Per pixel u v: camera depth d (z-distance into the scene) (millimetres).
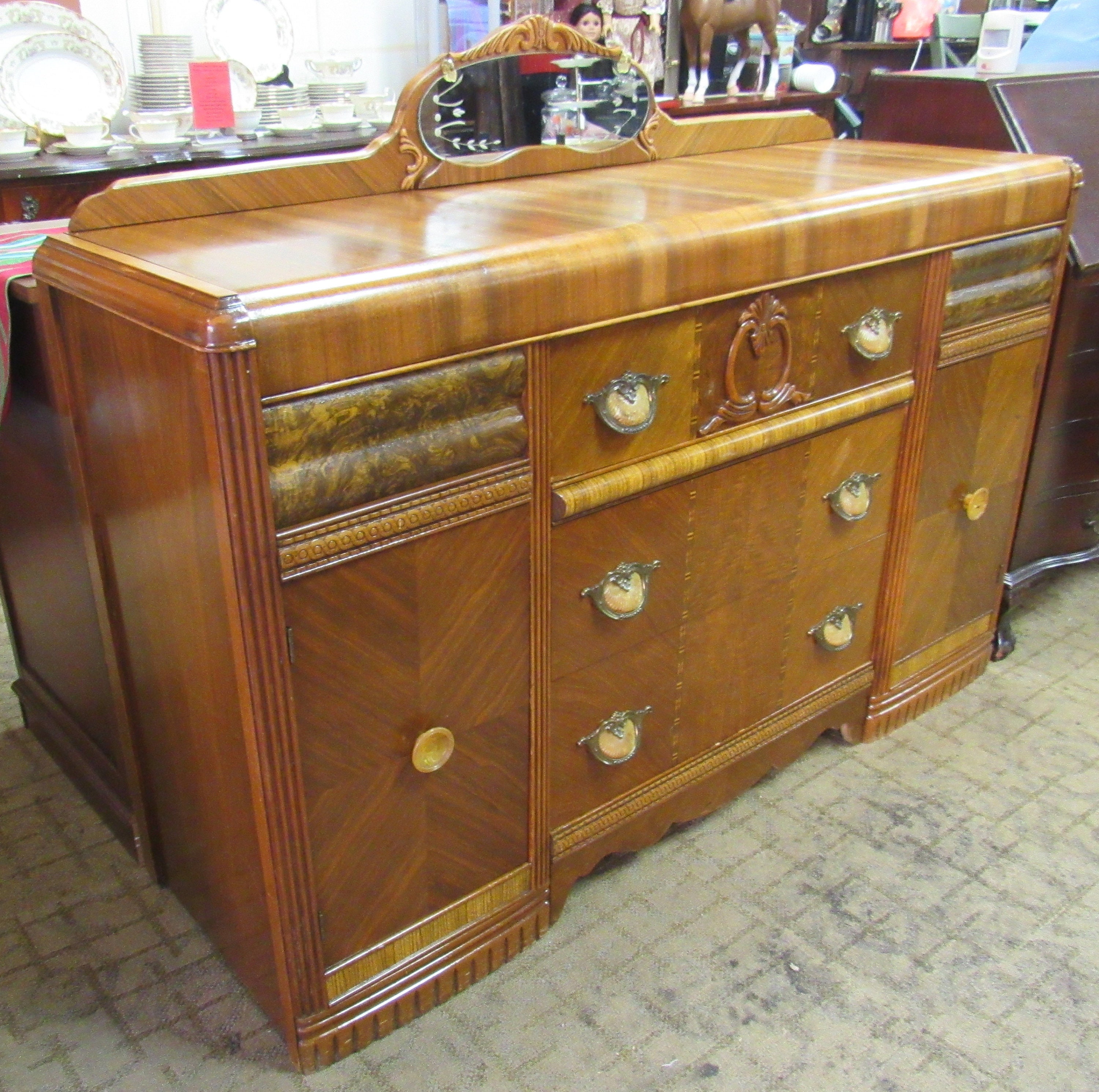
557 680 1174
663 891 1356
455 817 1136
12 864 1394
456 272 917
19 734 1669
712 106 2596
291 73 2547
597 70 1402
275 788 958
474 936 1201
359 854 1061
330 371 858
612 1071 1112
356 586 950
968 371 1498
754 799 1527
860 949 1270
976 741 1658
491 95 1318
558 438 1059
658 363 1115
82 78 2082
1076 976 1236
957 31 2850
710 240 1087
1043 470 1762
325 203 1216
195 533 925
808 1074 1111
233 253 957
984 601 1768
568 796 1254
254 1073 1104
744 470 1266
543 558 1094
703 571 1277
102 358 993
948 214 1324
